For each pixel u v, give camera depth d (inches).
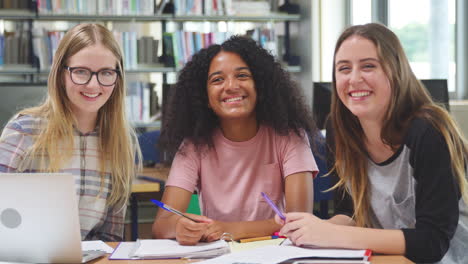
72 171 70.7
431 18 174.9
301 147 75.2
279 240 62.8
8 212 50.0
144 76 200.2
